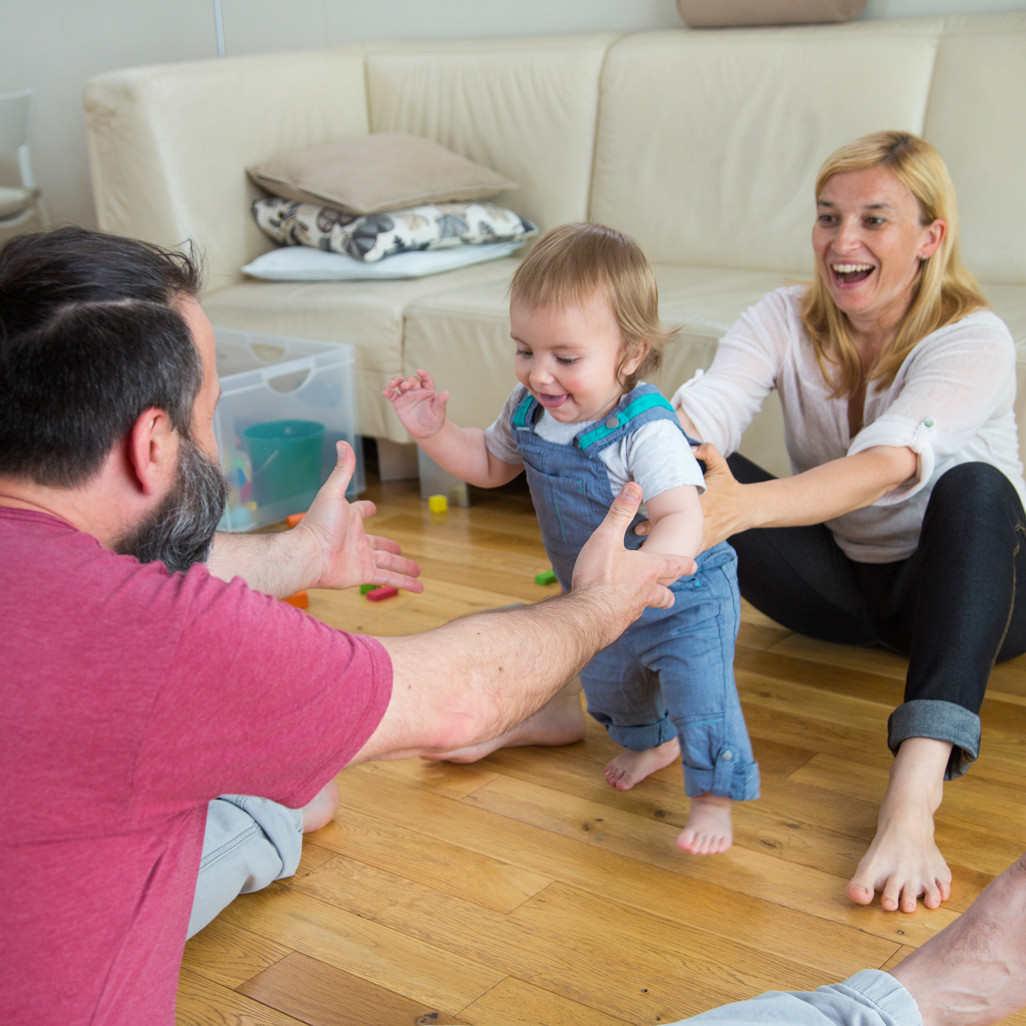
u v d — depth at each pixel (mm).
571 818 1462
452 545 2383
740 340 1674
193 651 668
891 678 1790
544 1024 1106
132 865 685
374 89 3246
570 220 2939
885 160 1459
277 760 714
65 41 4094
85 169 4207
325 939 1243
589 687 1508
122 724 649
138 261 751
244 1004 1144
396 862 1379
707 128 2674
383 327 2553
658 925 1248
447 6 3383
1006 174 2312
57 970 663
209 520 804
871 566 1695
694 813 1373
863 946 1203
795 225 2561
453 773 1579
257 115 2957
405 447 2773
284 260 2838
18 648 643
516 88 2971
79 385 695
